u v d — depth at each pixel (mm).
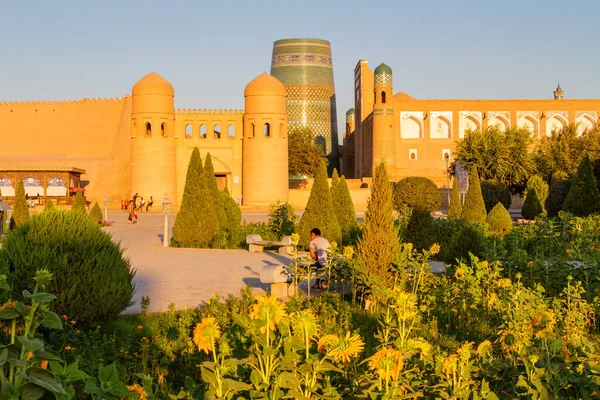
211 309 7598
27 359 3316
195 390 4098
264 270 9664
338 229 16234
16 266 7152
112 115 50219
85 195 45656
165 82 41625
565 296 8562
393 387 4035
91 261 7438
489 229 15672
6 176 39969
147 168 41219
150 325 7637
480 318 7832
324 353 4188
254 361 3939
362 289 8914
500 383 5059
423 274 9281
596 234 14719
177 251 16953
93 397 3391
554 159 43594
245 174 42594
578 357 5113
